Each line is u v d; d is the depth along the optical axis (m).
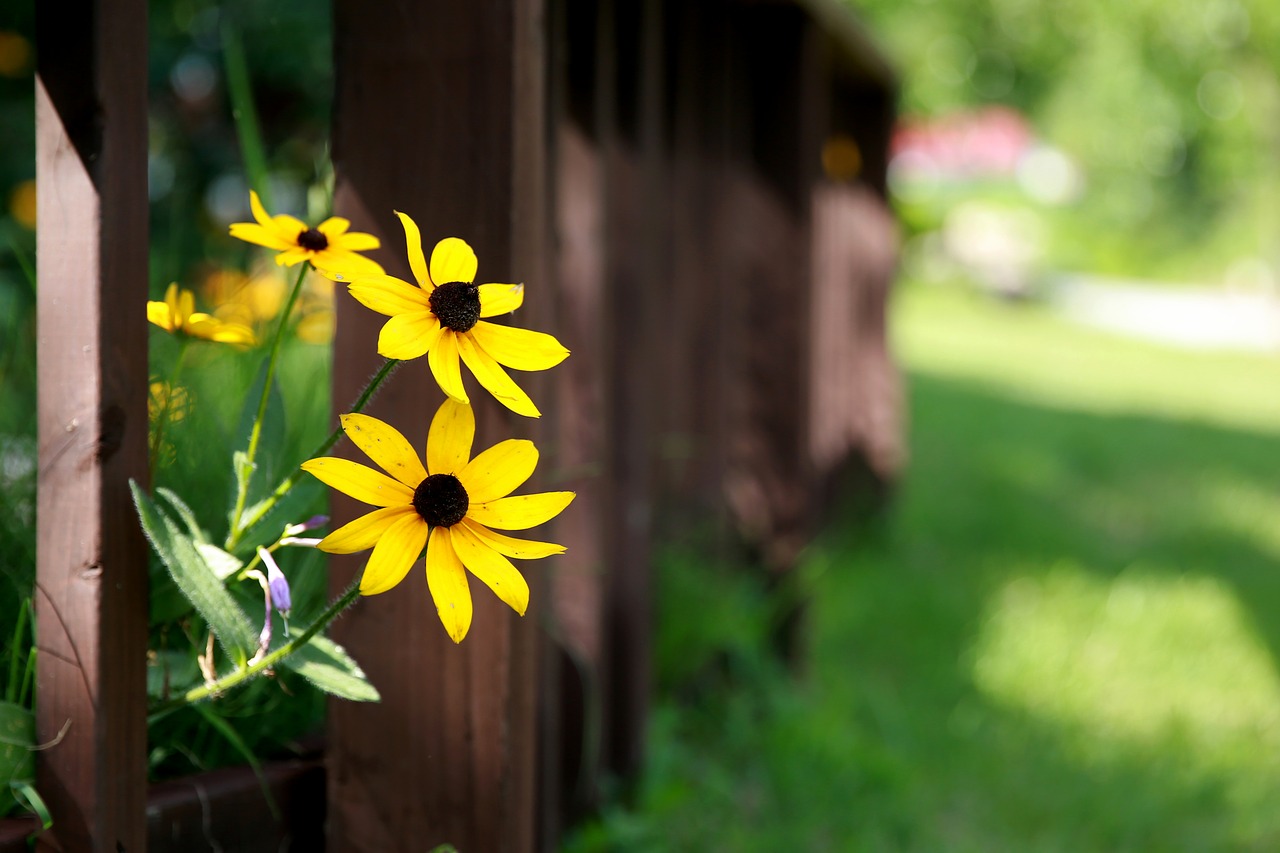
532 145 1.13
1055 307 15.21
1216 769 2.47
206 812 1.09
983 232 16.20
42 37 0.92
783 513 2.87
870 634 3.12
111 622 0.95
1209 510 4.69
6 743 0.95
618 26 2.06
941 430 5.86
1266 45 12.92
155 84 3.27
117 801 0.96
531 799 1.20
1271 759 2.55
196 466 1.32
